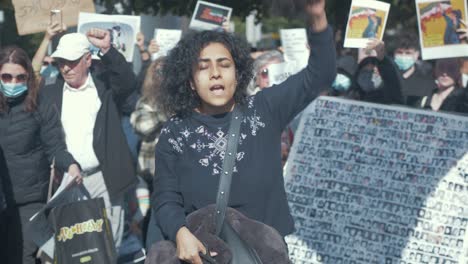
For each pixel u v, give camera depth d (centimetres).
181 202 360
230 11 731
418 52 694
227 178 350
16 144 564
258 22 845
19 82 561
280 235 353
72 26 701
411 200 512
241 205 353
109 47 620
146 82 619
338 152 538
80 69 589
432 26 588
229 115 360
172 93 364
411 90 664
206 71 356
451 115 515
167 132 363
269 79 688
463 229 497
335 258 525
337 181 534
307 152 546
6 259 581
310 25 351
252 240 347
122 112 646
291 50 748
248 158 352
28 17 686
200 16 730
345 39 606
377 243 516
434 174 510
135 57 760
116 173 591
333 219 529
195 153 355
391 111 531
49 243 561
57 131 575
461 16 581
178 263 351
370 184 525
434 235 504
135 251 615
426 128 519
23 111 567
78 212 557
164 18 768
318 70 354
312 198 537
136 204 637
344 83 669
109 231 564
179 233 345
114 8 823
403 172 518
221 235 349
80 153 588
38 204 579
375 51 616
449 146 511
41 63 671
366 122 536
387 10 604
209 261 341
